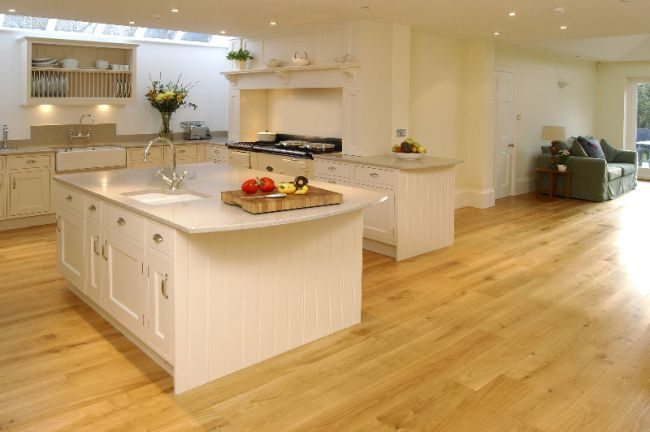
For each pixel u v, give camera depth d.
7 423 2.67
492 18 5.85
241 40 7.74
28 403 2.85
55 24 6.98
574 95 10.73
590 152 9.75
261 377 3.16
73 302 4.25
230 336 3.17
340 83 6.33
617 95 11.38
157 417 2.75
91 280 3.92
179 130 8.38
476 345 3.60
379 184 5.61
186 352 2.99
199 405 2.87
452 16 5.75
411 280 4.92
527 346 3.59
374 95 6.23
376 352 3.49
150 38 7.88
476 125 8.02
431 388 3.05
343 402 2.91
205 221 2.89
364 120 6.16
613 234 6.70
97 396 2.93
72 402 2.87
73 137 7.30
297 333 3.53
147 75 7.93
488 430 2.66
